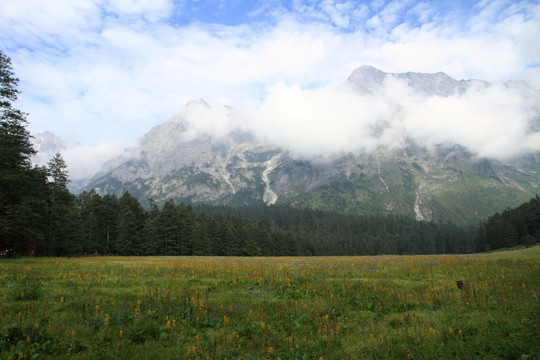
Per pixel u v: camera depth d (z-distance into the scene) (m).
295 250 119.50
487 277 18.36
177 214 87.50
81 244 58.91
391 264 29.75
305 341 8.55
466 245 149.62
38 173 40.91
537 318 8.89
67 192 52.44
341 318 10.65
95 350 7.69
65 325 9.22
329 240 153.00
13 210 34.50
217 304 11.96
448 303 11.99
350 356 7.37
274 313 11.14
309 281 17.58
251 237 104.00
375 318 10.34
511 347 7.04
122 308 11.03
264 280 17.34
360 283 16.16
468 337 8.21
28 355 7.24
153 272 21.25
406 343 8.05
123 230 74.00
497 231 110.19
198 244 88.56
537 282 15.34
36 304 11.11
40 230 46.31
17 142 34.88
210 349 7.87
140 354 7.54
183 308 11.16
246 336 9.02
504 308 10.59
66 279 16.94
